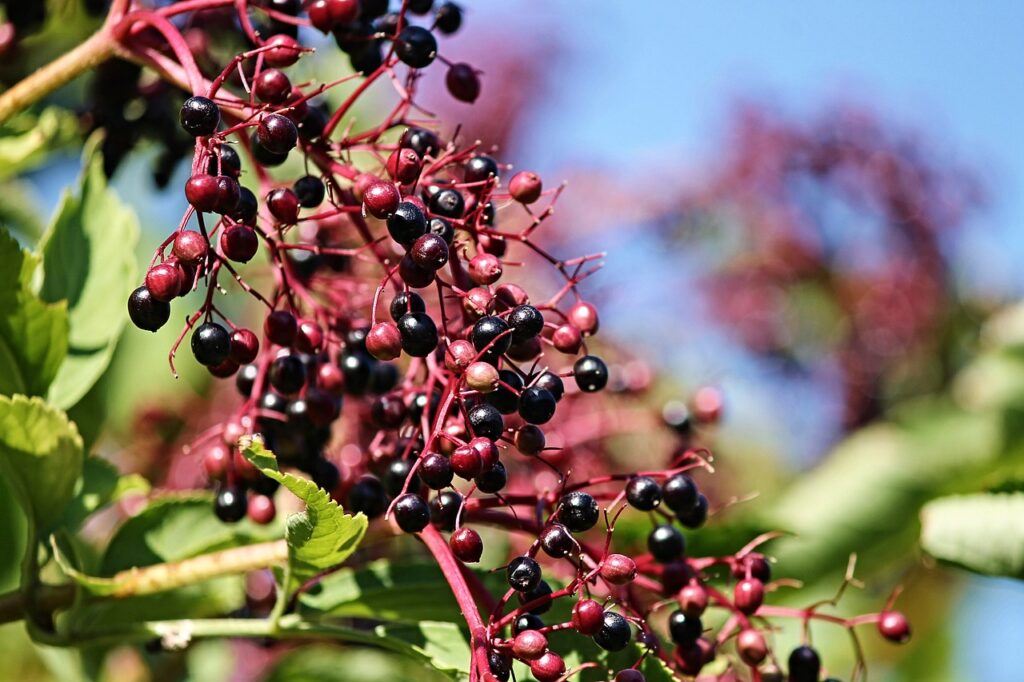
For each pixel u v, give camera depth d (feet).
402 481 1.66
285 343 1.68
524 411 1.61
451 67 1.79
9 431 1.71
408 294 1.61
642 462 2.14
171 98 1.96
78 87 2.24
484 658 1.58
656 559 1.72
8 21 2.04
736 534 1.87
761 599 1.74
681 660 1.71
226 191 1.57
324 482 1.74
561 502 1.61
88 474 1.86
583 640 1.68
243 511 1.74
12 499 2.01
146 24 1.73
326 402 1.71
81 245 1.88
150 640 1.83
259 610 2.00
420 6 1.79
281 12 1.77
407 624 1.73
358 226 1.70
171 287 1.56
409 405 1.70
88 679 2.07
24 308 1.77
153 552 1.83
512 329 1.60
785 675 1.79
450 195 1.66
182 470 2.26
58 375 1.84
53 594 1.75
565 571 2.06
